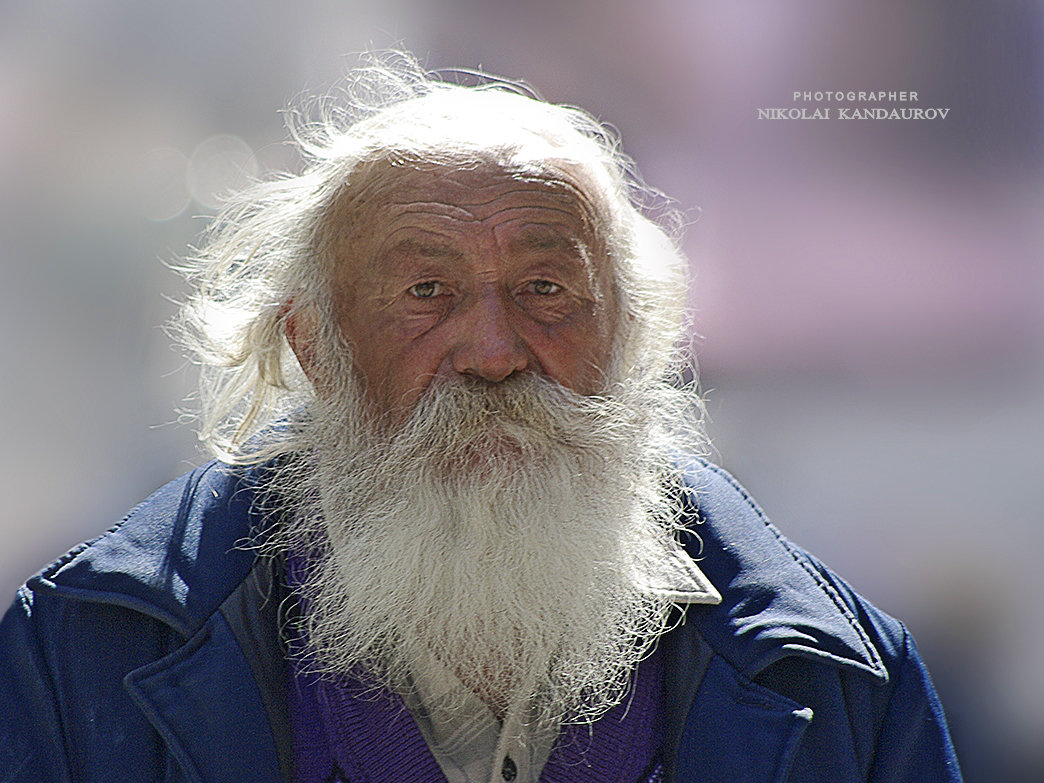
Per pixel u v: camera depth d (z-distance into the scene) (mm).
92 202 17078
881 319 16094
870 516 14336
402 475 7078
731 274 16156
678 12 17094
